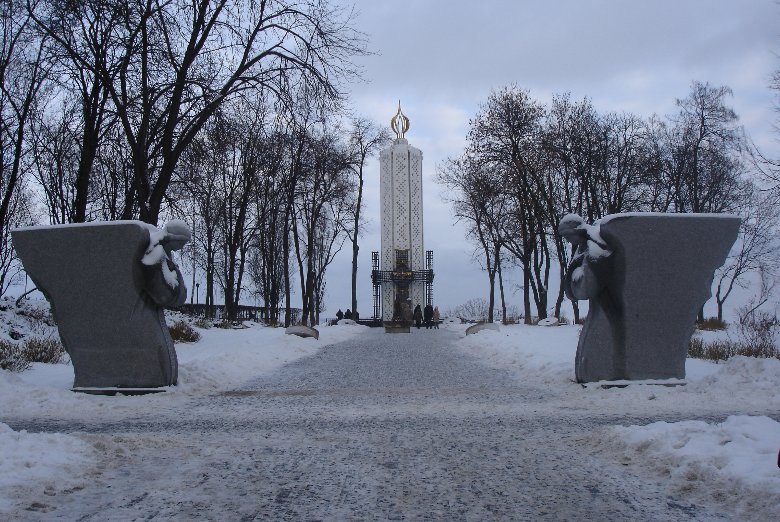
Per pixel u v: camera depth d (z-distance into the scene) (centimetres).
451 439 839
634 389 1209
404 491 608
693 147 3838
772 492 534
